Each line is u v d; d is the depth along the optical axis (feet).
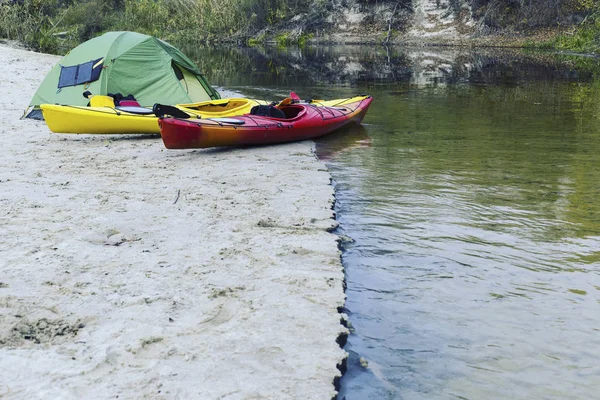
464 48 103.40
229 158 25.90
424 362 11.30
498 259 16.11
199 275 13.85
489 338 12.21
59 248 15.21
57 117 28.09
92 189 20.66
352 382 10.59
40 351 10.53
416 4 118.83
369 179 23.59
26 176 22.20
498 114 39.58
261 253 15.30
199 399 9.29
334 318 12.10
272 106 30.12
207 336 11.21
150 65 34.76
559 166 25.64
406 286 14.51
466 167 25.44
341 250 16.48
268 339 11.18
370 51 99.14
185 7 125.39
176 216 17.97
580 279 14.96
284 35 117.91
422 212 19.75
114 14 125.70
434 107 42.70
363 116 35.40
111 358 10.37
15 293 12.66
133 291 12.94
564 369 11.12
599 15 97.76
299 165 24.71
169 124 24.81
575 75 64.28
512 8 110.93
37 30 82.07
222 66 73.56
